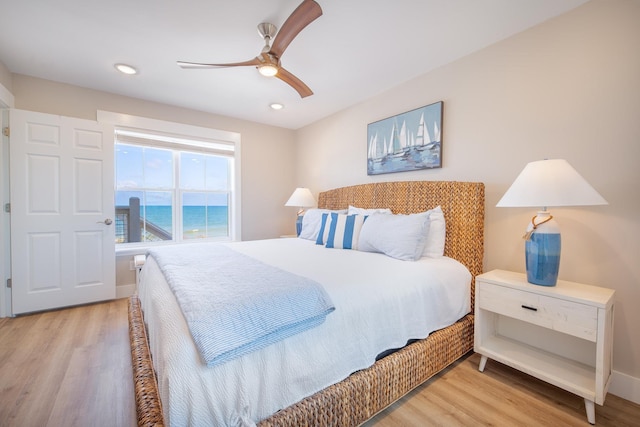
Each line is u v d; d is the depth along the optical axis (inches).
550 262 60.4
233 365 36.9
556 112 70.5
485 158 84.7
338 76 102.7
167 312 42.6
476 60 86.2
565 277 69.1
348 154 134.5
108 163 115.6
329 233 101.8
